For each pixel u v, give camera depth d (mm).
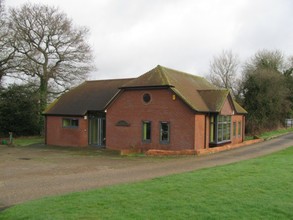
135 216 7070
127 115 25766
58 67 38594
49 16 37594
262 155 20344
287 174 11547
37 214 7305
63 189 10836
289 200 8188
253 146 26281
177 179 10992
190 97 24156
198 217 6984
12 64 35438
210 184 10094
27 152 25312
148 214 7184
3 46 34562
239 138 30266
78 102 30625
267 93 40156
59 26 37969
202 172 12469
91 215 7188
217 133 25172
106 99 29250
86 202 8164
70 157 21906
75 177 13359
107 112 26875
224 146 23812
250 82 40781
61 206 7859
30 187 11320
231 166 13984
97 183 11820
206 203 7961
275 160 15688
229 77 56000
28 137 38875
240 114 30438
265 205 7746
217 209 7488
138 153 23031
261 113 39906
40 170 15938
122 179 12594
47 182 12266
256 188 9469
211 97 25750
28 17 36500
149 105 24656
